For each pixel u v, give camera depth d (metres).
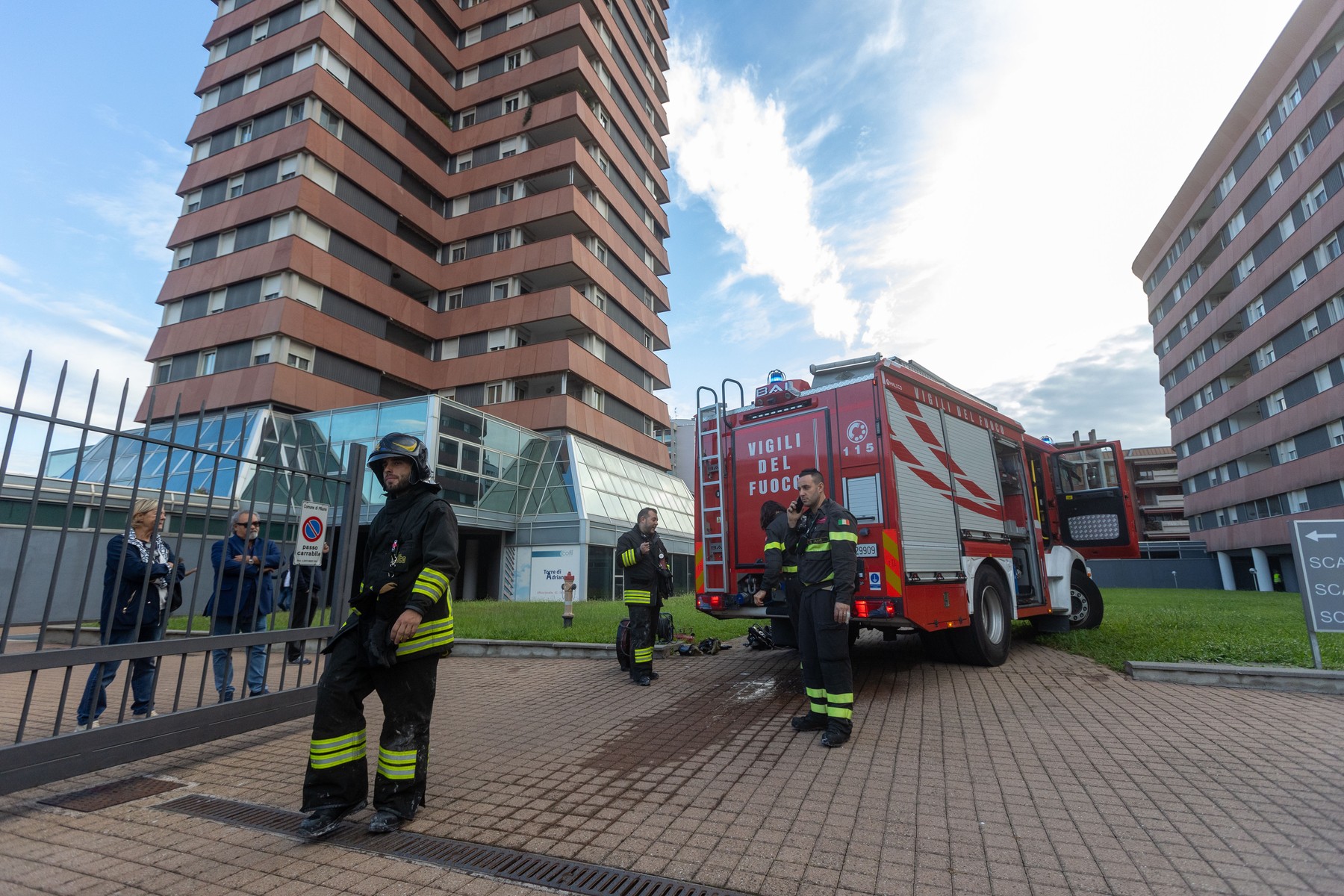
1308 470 33.00
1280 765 4.08
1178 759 4.22
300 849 3.11
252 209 30.36
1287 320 33.81
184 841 3.19
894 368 6.91
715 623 11.98
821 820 3.37
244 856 3.02
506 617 12.69
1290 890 2.59
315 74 31.09
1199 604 18.89
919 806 3.52
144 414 29.94
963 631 7.34
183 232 32.09
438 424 22.66
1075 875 2.75
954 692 6.25
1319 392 31.89
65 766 3.88
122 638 5.34
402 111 36.41
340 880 2.79
